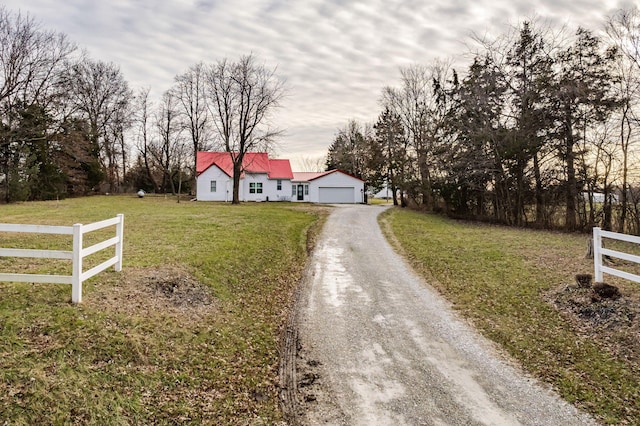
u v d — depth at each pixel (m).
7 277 6.06
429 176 31.23
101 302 6.42
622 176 18.92
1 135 23.05
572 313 7.68
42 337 5.05
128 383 4.73
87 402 4.21
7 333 4.98
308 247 15.04
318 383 5.41
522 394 5.18
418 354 6.34
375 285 10.21
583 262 11.51
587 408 4.88
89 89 41.62
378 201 55.69
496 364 6.03
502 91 23.17
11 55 23.69
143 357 5.27
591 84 19.25
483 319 7.89
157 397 4.67
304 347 6.56
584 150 20.11
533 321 7.65
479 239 16.42
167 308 6.93
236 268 10.26
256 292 9.23
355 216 25.14
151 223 16.56
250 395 5.08
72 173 36.78
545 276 10.09
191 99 47.16
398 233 18.34
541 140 21.48
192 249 11.08
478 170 23.41
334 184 42.03
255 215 21.86
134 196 41.94
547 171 21.91
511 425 4.50
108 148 46.16
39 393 4.09
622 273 7.70
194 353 5.80
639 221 18.53
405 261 12.97
